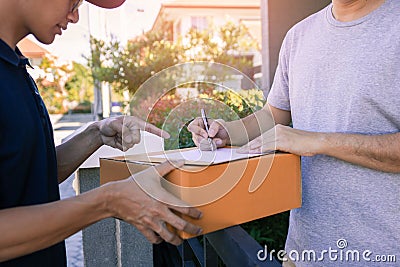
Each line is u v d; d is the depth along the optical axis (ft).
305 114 3.99
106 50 15.85
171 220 2.11
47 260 2.91
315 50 3.85
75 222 2.10
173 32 17.51
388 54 3.29
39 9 2.51
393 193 3.35
